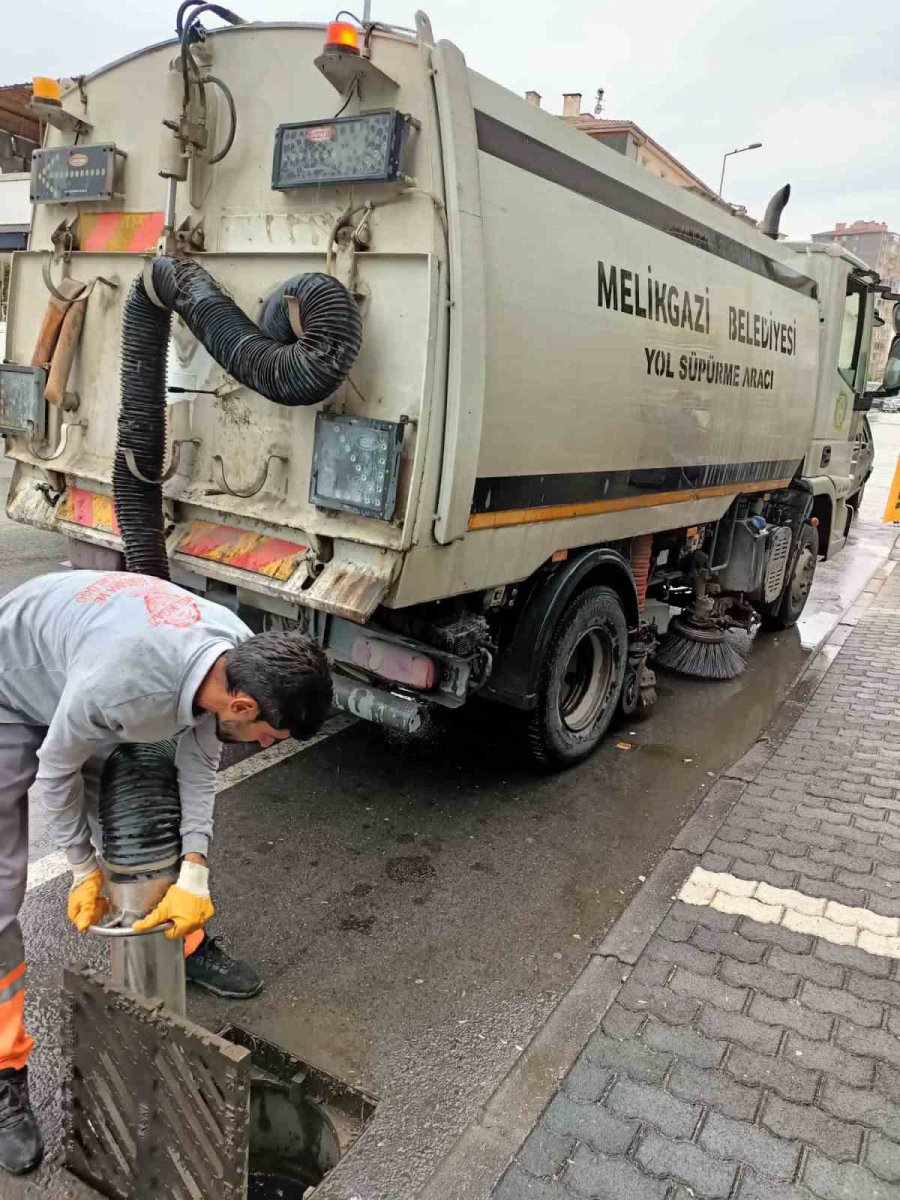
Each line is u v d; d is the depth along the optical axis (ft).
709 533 20.01
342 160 9.83
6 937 7.06
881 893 11.34
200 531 11.89
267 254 10.64
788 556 23.16
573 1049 8.45
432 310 9.61
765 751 15.85
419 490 9.89
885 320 27.61
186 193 11.51
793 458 22.11
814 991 9.41
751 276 17.88
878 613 27.09
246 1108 5.77
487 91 10.24
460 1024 8.90
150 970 6.98
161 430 11.38
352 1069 8.25
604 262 12.64
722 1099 7.91
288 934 10.21
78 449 13.32
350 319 9.54
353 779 14.20
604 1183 7.01
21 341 13.94
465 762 15.14
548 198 11.39
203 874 6.85
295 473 10.82
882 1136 7.59
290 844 12.14
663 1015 8.94
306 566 10.61
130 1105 6.42
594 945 10.30
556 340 11.69
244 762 14.55
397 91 9.78
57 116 12.64
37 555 24.70
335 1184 7.02
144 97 11.99
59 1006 8.82
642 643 17.02
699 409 16.26
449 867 11.83
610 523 14.24
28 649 6.87
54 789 6.60
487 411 10.65
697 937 10.26
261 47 10.70
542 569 13.37
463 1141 7.36
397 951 10.02
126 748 7.23
